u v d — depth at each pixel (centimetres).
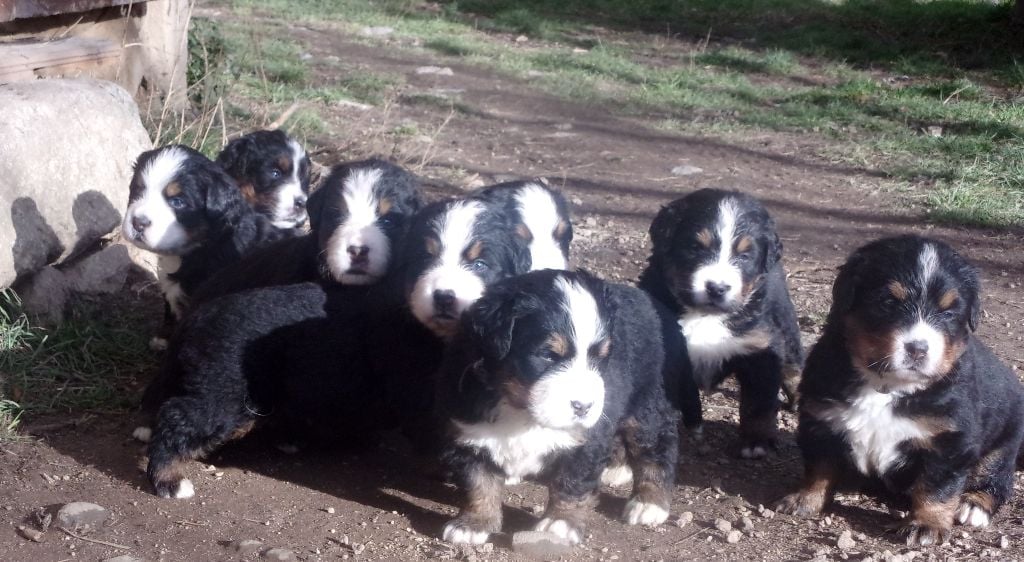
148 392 136
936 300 120
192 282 166
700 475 142
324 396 133
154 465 128
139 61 235
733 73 406
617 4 551
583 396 111
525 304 114
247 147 190
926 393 122
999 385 129
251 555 116
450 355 121
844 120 330
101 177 180
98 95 186
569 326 113
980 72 399
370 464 141
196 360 129
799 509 131
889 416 124
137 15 233
